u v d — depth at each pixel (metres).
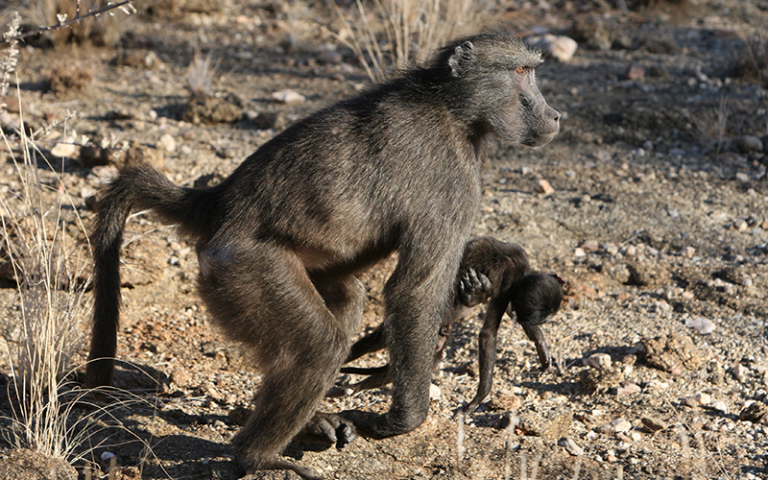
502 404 8.37
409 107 7.05
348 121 7.01
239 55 19.98
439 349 8.14
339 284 7.63
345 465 7.33
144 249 10.43
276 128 15.51
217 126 15.69
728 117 16.31
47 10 19.00
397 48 16.81
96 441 7.26
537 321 7.96
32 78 17.16
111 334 7.41
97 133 14.35
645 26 22.14
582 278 10.93
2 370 8.23
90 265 9.51
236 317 6.68
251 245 6.73
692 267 11.22
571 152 15.26
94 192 12.09
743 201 13.27
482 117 7.21
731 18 22.77
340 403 8.56
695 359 8.98
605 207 13.07
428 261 6.75
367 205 6.79
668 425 8.00
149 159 13.04
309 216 6.75
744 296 10.39
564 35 21.14
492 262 7.94
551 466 7.28
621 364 8.95
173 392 8.42
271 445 6.64
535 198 13.36
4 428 7.18
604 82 18.44
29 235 9.73
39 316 7.71
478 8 19.92
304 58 19.95
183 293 10.52
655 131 15.91
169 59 19.45
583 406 8.47
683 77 18.61
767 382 8.66
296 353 6.58
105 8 7.31
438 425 8.06
